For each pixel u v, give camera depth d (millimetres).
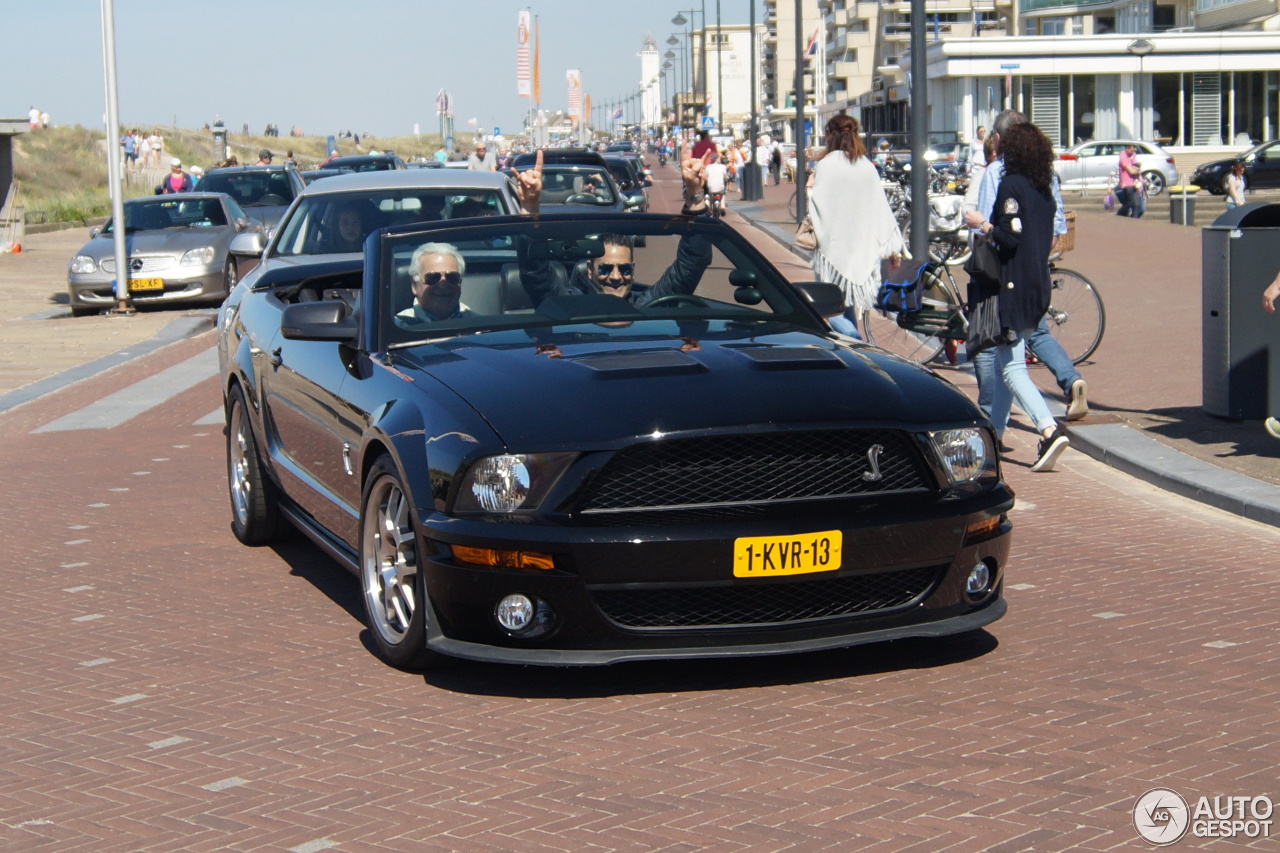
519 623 4316
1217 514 7230
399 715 4434
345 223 9234
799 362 4754
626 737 4188
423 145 145500
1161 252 21531
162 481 8695
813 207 9789
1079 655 4902
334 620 5582
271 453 6469
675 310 5602
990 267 8156
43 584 6289
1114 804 3619
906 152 42938
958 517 4516
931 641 5090
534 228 5785
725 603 4371
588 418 4363
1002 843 3404
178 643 5316
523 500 4305
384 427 4777
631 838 3480
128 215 21031
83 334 17703
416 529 4527
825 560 4332
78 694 4754
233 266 20766
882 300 10727
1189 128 50812
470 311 5496
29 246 34812
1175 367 11391
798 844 3422
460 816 3645
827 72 129250
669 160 99250
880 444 4480
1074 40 50250
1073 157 41281
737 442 4363
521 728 4289
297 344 6125
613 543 4211
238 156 90812
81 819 3705
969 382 10859
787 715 4348
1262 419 9070
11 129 33844
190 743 4246
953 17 91812
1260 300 8992
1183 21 65562
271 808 3734
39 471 9188
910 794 3709
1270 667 4727
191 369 14219
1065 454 8867
